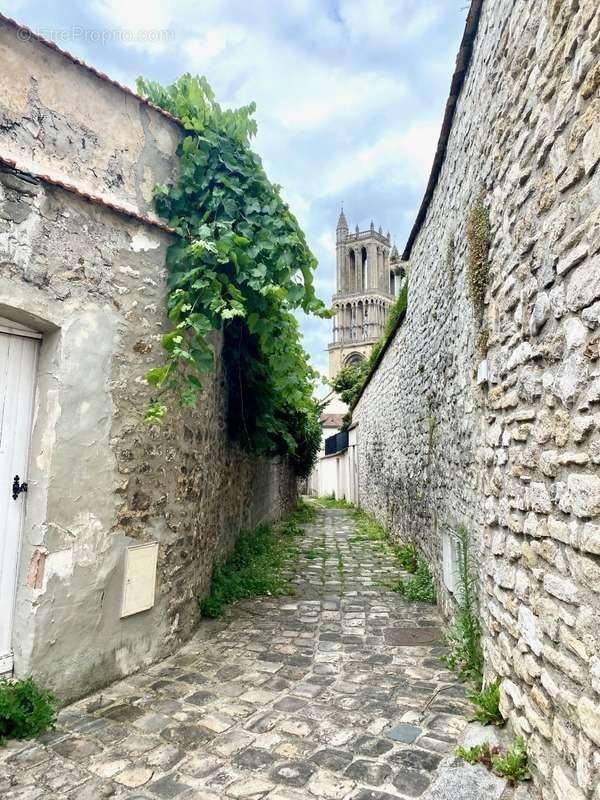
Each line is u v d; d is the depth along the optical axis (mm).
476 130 3699
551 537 2207
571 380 2020
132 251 3719
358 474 17094
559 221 2137
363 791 2307
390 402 10086
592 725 1790
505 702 2768
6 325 3104
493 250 3193
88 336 3365
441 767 2475
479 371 3506
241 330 6211
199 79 4457
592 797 1767
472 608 3773
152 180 4023
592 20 1842
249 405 6891
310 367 7230
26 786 2348
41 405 3191
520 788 2285
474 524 3783
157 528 3877
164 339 3648
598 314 1803
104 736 2779
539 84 2367
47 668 3023
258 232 4543
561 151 2117
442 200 5340
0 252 2916
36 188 3100
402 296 8742
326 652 4086
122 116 3814
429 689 3396
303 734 2818
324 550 8898
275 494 12102
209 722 2943
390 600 5668
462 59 3932
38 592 3006
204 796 2281
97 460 3389
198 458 4672
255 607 5324
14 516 3090
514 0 2740
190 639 4328
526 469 2523
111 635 3436
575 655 1946
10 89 3135
